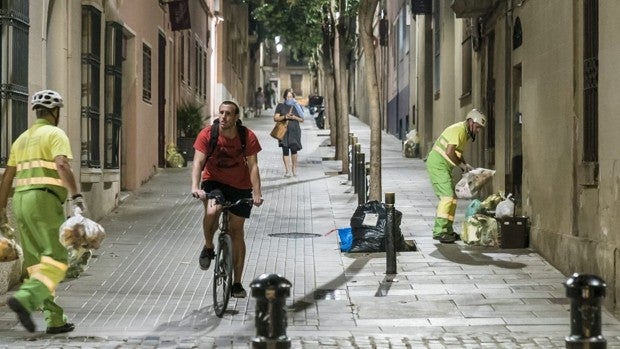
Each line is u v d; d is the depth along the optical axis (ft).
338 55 114.01
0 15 49.16
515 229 62.28
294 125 107.14
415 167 117.39
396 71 180.24
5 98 49.34
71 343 37.65
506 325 42.37
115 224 72.49
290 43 167.84
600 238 47.50
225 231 44.86
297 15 159.12
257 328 24.71
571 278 24.12
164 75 112.68
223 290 44.14
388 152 145.38
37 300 37.55
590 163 49.01
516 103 69.72
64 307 46.24
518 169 69.41
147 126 98.37
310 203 85.61
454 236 65.41
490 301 47.65
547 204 58.29
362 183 79.71
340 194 91.61
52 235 38.60
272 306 24.59
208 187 45.93
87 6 67.41
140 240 66.08
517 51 67.77
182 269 56.54
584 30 50.44
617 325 42.24
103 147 73.77
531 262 57.67
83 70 67.36
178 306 46.83
